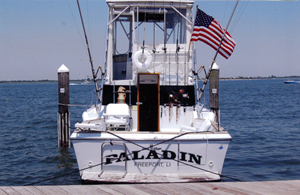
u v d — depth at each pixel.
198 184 5.34
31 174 8.44
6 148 11.34
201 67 8.19
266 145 11.81
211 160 6.48
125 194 4.89
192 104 7.88
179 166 6.45
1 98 42.91
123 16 8.53
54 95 50.19
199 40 7.82
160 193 4.91
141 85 7.69
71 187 5.23
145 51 7.55
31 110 25.14
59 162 9.55
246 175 8.41
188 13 8.24
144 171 6.45
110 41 8.22
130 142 6.36
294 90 59.50
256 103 30.81
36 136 13.58
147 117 7.68
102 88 8.01
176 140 6.35
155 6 8.15
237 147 11.52
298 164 9.39
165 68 7.94
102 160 6.44
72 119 18.62
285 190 4.98
